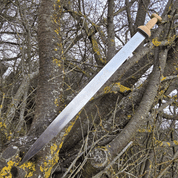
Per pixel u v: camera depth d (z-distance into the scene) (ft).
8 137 5.08
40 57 5.81
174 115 9.66
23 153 4.34
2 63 12.48
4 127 5.08
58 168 6.45
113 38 9.66
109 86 6.16
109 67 4.75
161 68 6.41
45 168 4.48
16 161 4.09
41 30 5.87
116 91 6.55
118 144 5.66
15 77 11.39
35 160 4.47
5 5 14.55
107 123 7.14
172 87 8.68
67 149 7.18
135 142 7.38
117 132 7.08
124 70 6.14
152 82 6.45
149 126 7.42
